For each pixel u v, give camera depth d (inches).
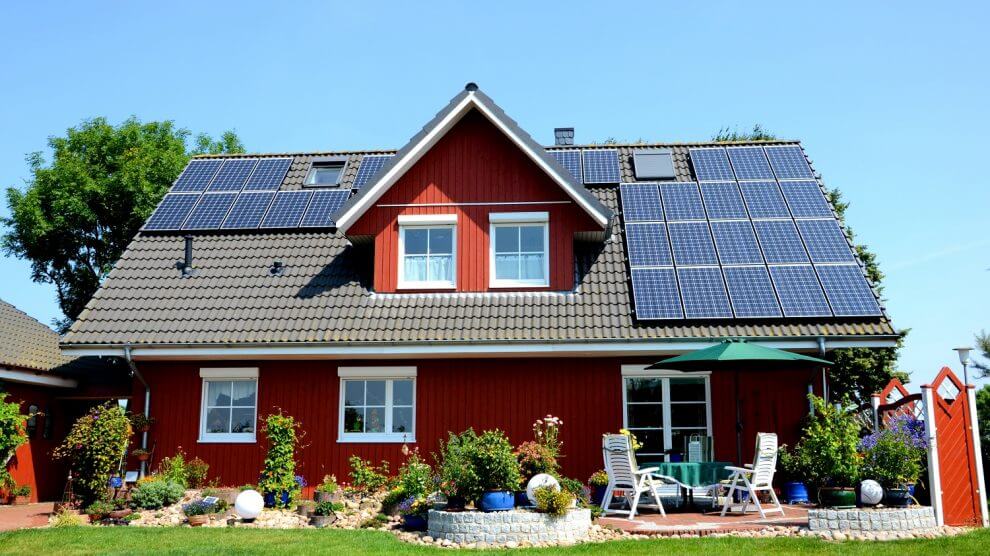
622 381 729.6
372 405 751.1
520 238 776.3
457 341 692.7
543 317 721.6
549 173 757.3
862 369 1163.3
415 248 782.5
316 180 936.9
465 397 739.4
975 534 494.9
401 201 784.9
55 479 879.7
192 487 728.3
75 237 1417.3
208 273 800.9
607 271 773.3
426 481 622.5
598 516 577.6
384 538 532.4
